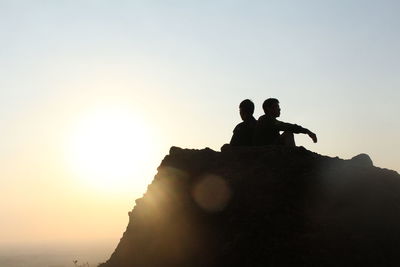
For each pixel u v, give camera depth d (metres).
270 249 9.78
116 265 11.62
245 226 10.27
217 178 11.43
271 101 12.70
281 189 10.84
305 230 10.08
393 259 9.64
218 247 10.25
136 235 11.95
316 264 9.45
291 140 12.48
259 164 11.55
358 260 9.52
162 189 12.02
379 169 11.46
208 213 10.99
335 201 10.65
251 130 13.09
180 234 10.97
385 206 10.45
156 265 10.75
